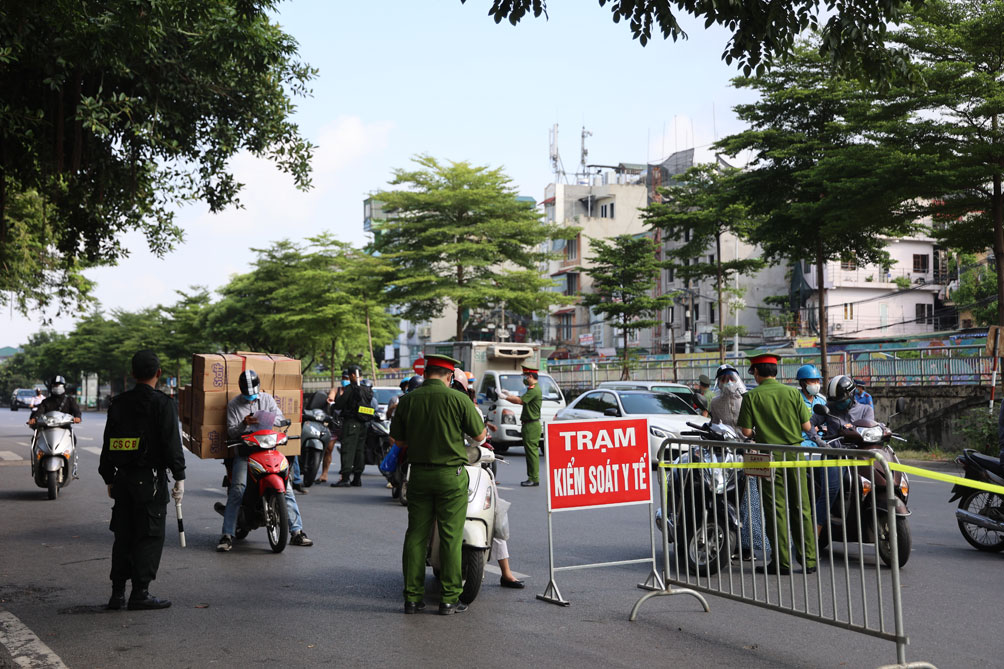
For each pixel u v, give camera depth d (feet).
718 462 22.98
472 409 21.45
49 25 38.47
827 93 81.66
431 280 147.54
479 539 21.89
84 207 55.57
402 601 22.72
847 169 71.82
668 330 208.44
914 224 78.59
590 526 34.86
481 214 151.12
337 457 75.00
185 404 34.96
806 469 22.26
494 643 18.79
